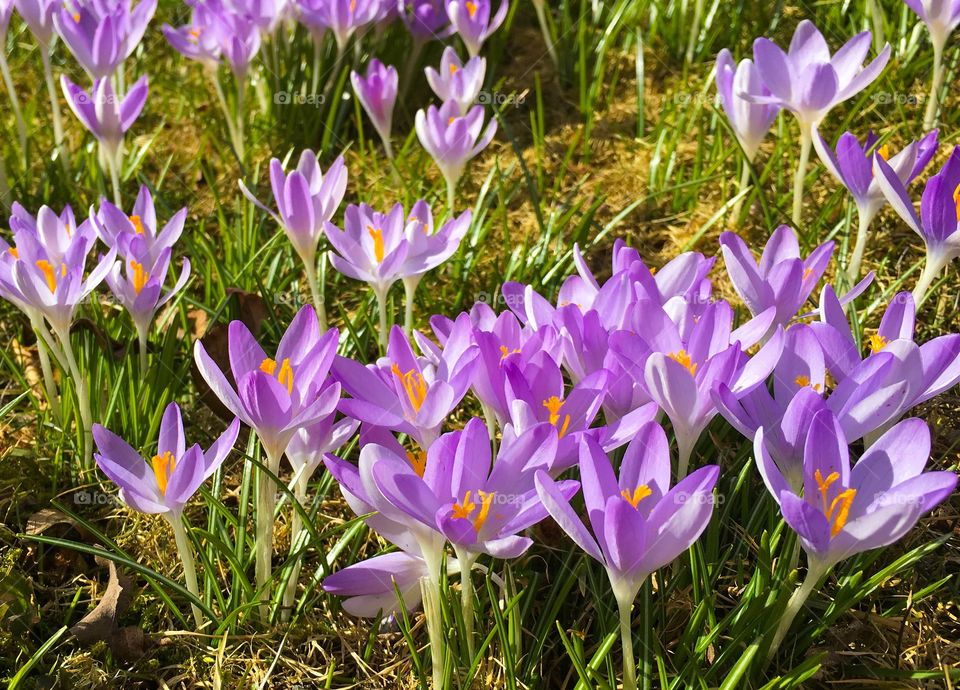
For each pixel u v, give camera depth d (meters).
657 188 0.74
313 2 0.76
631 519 0.37
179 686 0.46
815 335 0.45
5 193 0.72
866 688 0.45
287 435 0.43
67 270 0.51
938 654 0.47
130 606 0.49
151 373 0.56
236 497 0.54
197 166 0.79
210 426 0.58
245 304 0.61
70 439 0.56
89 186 0.76
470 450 0.39
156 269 0.54
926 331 0.61
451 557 0.45
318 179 0.58
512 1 0.88
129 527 0.53
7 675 0.46
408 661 0.47
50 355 0.60
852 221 0.68
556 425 0.43
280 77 0.84
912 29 0.81
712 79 0.82
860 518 0.38
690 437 0.44
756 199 0.71
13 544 0.51
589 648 0.47
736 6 0.88
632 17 0.89
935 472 0.38
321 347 0.43
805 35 0.61
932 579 0.50
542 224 0.66
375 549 0.51
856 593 0.45
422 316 0.64
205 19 0.75
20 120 0.74
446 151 0.63
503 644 0.43
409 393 0.43
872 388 0.43
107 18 0.65
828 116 0.77
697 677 0.43
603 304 0.47
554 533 0.50
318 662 0.47
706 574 0.44
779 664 0.46
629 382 0.45
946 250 0.51
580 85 0.85
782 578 0.45
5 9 0.70
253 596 0.46
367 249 0.54
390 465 0.39
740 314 0.62
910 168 0.56
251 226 0.67
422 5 0.80
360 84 0.70
